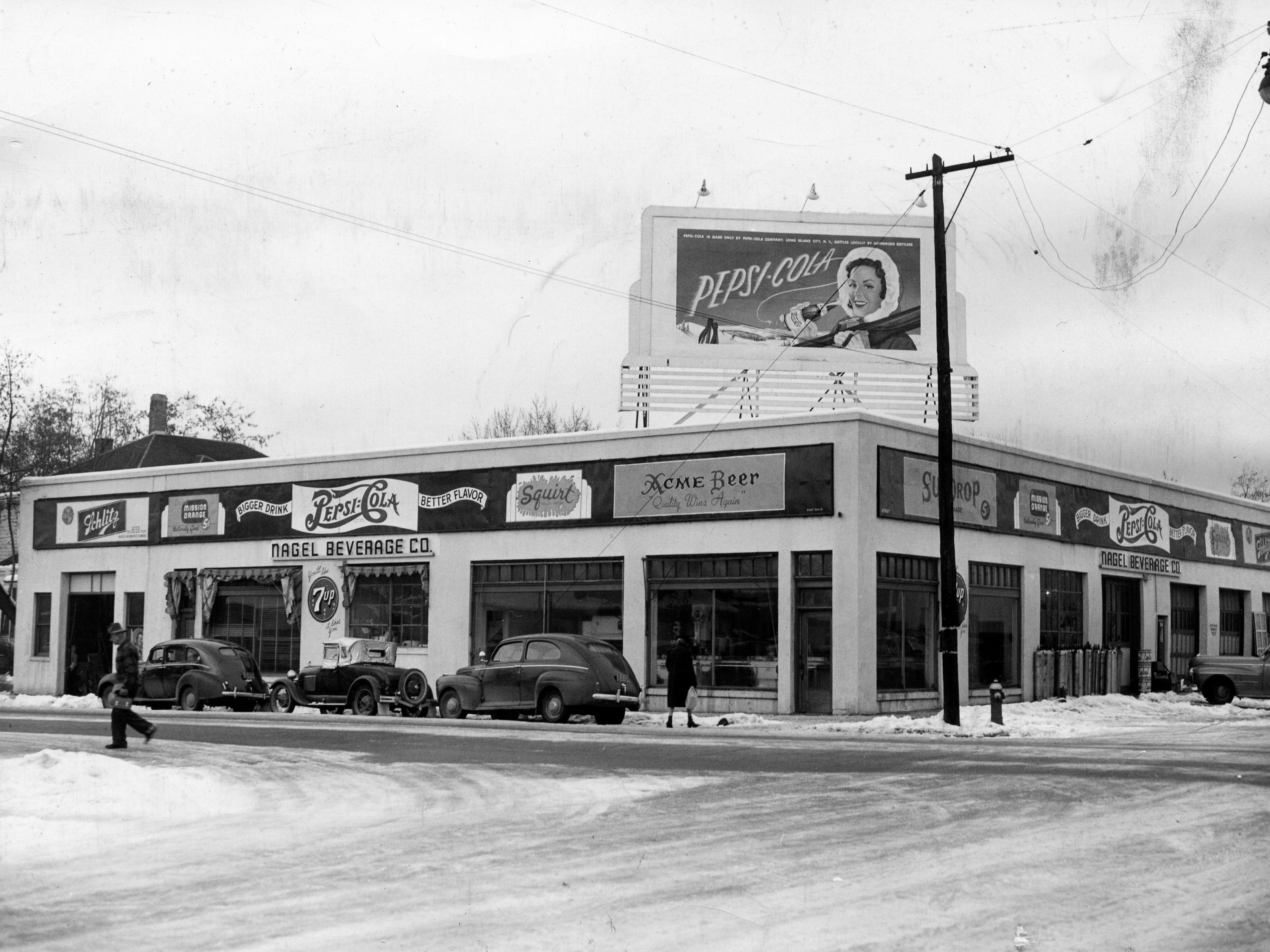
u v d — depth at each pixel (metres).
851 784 14.15
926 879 8.84
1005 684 33.19
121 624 40.06
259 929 7.45
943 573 24.66
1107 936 7.36
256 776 15.49
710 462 30.45
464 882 8.77
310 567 36.59
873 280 39.50
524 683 26.33
